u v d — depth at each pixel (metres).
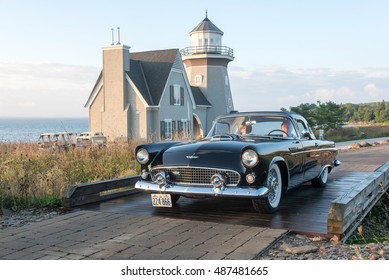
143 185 5.77
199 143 5.88
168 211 6.00
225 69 40.00
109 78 29.69
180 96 32.66
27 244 4.44
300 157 6.41
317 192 7.56
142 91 29.42
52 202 6.62
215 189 5.22
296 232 4.86
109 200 7.00
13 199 6.69
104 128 30.05
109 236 4.70
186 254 4.05
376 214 7.70
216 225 5.11
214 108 39.09
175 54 31.77
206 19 39.41
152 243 4.42
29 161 9.41
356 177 9.52
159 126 29.91
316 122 33.38
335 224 4.65
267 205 5.56
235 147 5.48
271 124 6.59
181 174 5.54
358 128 37.69
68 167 9.84
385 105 73.75
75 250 4.23
